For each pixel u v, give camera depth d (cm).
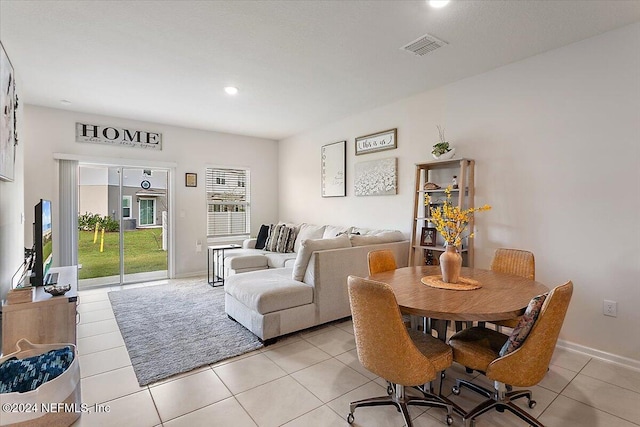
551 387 214
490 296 181
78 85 356
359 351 169
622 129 242
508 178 305
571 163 267
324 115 475
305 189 577
